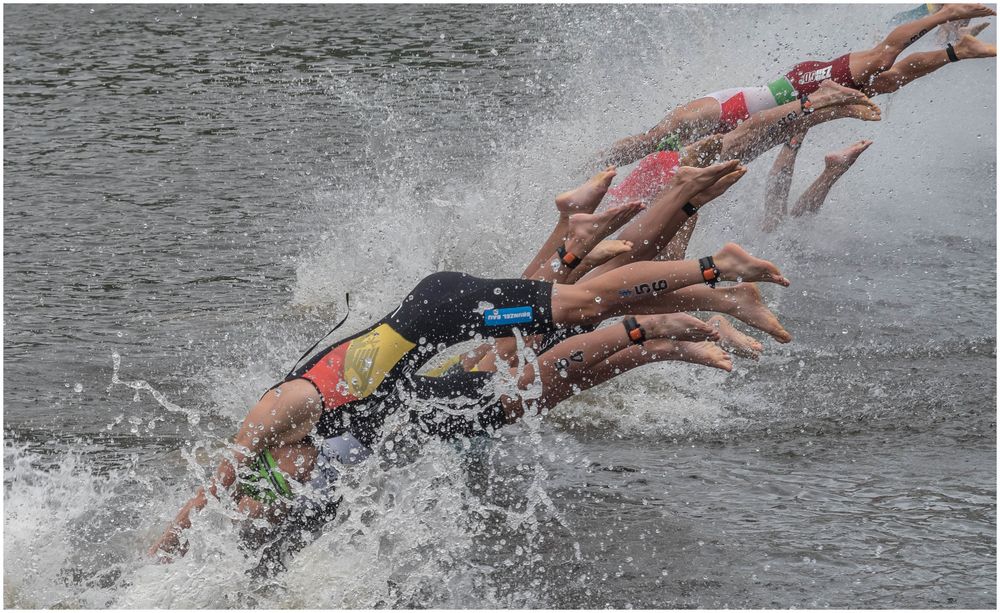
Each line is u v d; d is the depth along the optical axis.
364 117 29.31
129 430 12.93
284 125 29.05
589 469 11.66
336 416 10.41
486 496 11.08
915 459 11.56
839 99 14.85
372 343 10.52
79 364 15.05
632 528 10.30
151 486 11.46
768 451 11.97
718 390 13.80
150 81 34.62
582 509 10.74
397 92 31.64
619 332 11.24
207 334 16.20
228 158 26.38
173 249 20.22
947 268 18.34
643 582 9.35
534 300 10.31
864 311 16.45
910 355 14.73
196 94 32.84
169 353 15.46
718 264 10.41
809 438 12.27
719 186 11.03
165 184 24.42
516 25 40.22
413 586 9.49
